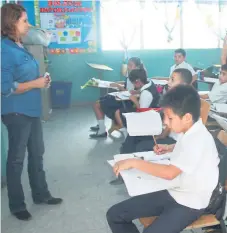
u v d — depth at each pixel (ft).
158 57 20.59
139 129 6.85
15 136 7.13
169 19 20.31
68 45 19.54
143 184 4.61
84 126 15.42
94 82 14.17
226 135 5.62
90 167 10.53
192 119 4.43
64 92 19.10
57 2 18.83
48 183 9.43
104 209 7.97
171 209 4.60
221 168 4.66
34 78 7.13
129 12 19.79
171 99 4.41
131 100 10.80
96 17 19.47
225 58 14.62
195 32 20.77
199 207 4.56
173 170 4.41
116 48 20.11
